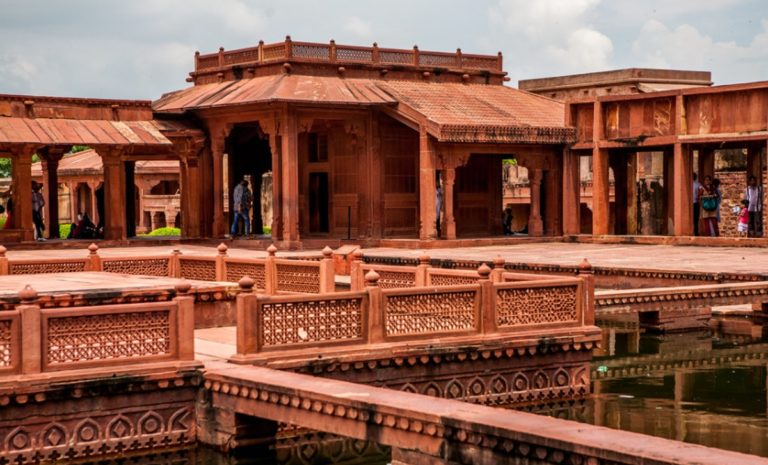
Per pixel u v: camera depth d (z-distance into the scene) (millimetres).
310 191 30391
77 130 27625
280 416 10531
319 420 10102
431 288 12820
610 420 12844
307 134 30312
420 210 28281
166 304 11336
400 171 29672
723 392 14477
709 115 26797
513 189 43844
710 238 26672
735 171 34750
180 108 29281
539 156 29938
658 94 27625
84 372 10812
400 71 30781
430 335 12781
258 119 28141
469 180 31172
